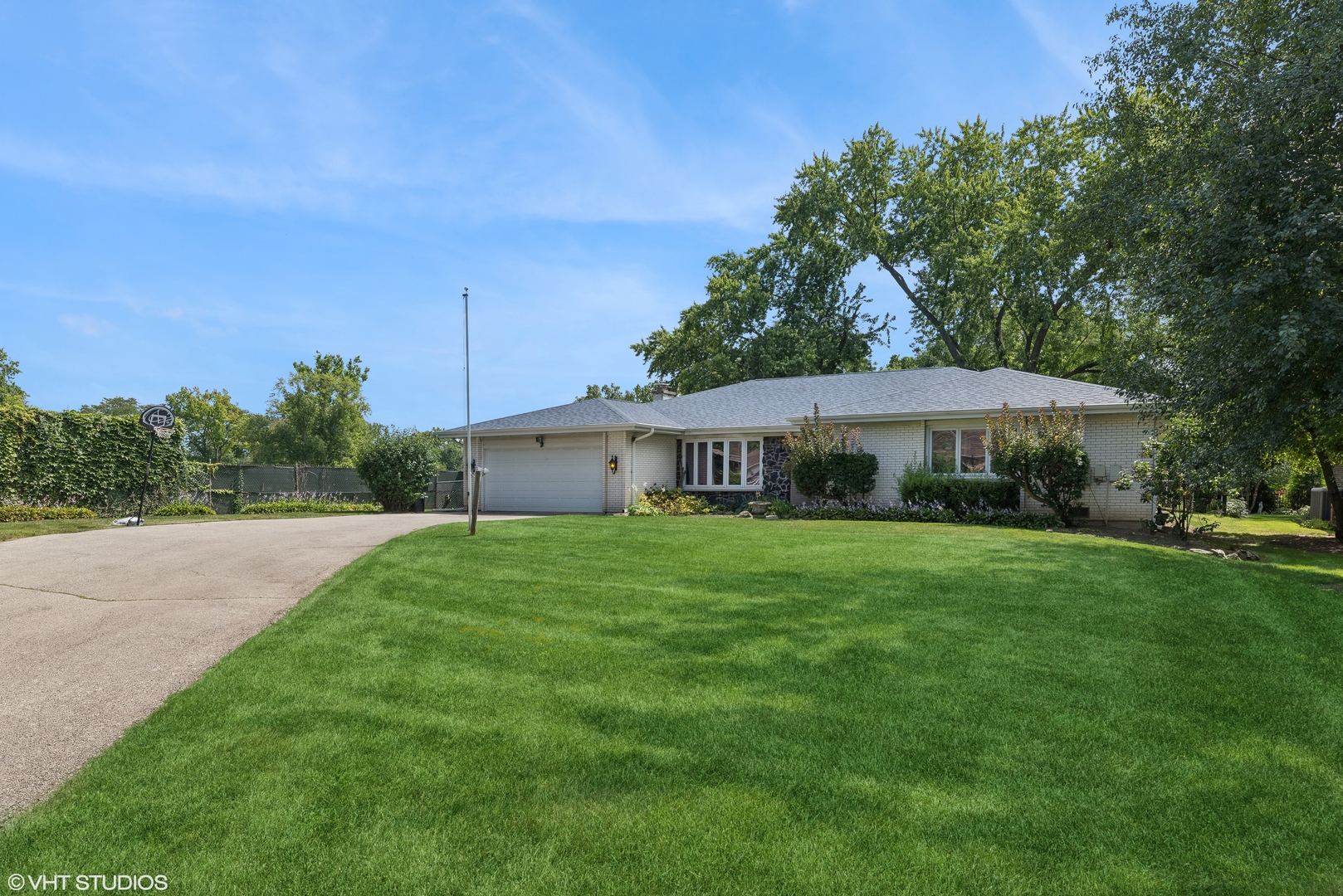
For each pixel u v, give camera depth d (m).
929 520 15.52
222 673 4.43
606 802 2.87
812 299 37.44
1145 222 12.53
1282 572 8.87
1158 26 14.30
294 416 40.56
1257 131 10.16
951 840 2.61
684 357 38.22
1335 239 9.36
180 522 15.99
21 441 16.52
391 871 2.38
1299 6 11.88
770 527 13.35
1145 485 13.32
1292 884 2.36
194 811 2.77
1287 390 10.06
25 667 4.58
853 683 4.34
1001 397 16.98
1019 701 4.05
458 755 3.29
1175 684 4.38
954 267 30.77
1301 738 3.61
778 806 2.85
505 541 10.49
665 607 6.25
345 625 5.63
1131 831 2.69
